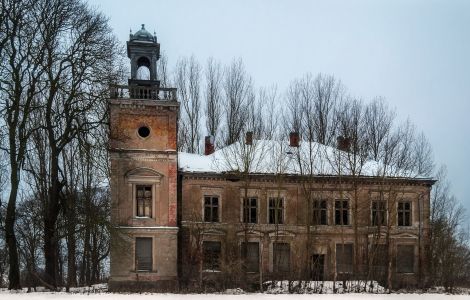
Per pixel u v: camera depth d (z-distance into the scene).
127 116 42.62
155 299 30.41
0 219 37.47
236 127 63.50
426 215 49.25
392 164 53.50
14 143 36.69
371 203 48.25
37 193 46.09
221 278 41.00
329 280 46.81
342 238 43.44
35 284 38.47
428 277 45.53
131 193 42.28
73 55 38.44
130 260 41.38
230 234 46.66
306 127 61.31
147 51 45.16
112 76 40.31
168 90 43.38
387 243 43.25
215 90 64.75
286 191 48.28
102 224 38.19
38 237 47.78
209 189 47.06
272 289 39.38
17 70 36.62
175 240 42.38
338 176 46.34
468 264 50.59
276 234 43.06
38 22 37.53
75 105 39.25
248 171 45.12
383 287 41.91
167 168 43.00
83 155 39.56
